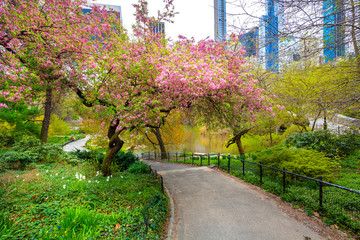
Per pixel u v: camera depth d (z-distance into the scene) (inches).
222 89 278.4
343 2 135.4
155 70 270.5
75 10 276.4
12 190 177.8
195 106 328.5
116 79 271.9
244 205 207.2
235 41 230.1
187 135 852.6
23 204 162.6
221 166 411.8
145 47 295.4
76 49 274.4
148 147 887.7
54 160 355.9
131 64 265.7
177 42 282.2
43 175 246.8
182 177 356.5
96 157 401.7
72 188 200.1
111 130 347.3
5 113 457.7
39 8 268.8
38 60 257.0
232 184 286.5
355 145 356.5
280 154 295.9
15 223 127.4
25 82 256.2
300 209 187.9
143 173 358.3
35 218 143.9
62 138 1259.2
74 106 329.7
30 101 279.1
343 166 308.5
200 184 298.5
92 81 287.3
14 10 227.8
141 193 220.8
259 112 302.7
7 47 239.3
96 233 125.6
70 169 306.7
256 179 284.2
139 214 161.2
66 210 148.6
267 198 223.9
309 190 210.8
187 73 236.4
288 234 149.4
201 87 242.7
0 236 110.9
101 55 284.2
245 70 286.7
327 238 142.2
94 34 294.7
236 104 291.9
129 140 702.5
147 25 298.4
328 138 381.7
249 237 147.2
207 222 174.2
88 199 183.8
